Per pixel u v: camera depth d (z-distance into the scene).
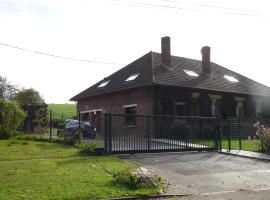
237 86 36.50
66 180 12.09
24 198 10.01
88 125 29.48
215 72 37.66
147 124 20.23
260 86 39.75
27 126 31.23
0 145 20.70
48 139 23.45
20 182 11.77
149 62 33.97
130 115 19.67
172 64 34.62
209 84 33.84
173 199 10.87
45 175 12.83
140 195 10.91
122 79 34.59
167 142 20.62
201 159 18.28
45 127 32.28
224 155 19.94
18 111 25.75
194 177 14.06
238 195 11.35
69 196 10.27
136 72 33.66
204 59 36.41
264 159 18.38
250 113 37.25
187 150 20.91
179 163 16.97
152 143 20.22
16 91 56.12
